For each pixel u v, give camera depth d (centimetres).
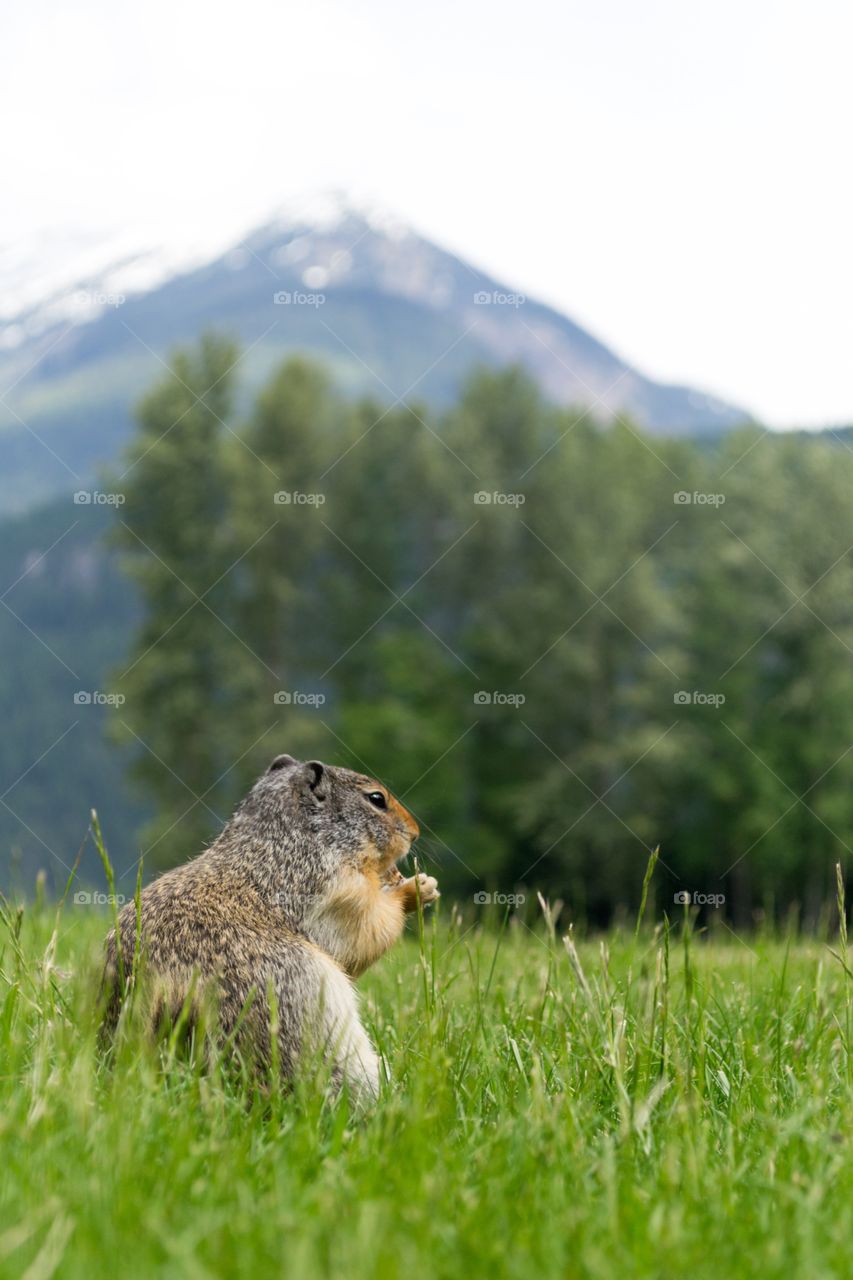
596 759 3300
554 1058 454
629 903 3272
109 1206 285
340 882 496
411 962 689
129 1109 343
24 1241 261
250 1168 328
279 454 3525
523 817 3203
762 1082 432
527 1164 331
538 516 3588
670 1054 440
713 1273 270
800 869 3488
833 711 3559
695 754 3425
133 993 409
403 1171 321
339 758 3253
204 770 3256
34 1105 343
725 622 3691
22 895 619
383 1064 445
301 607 3466
